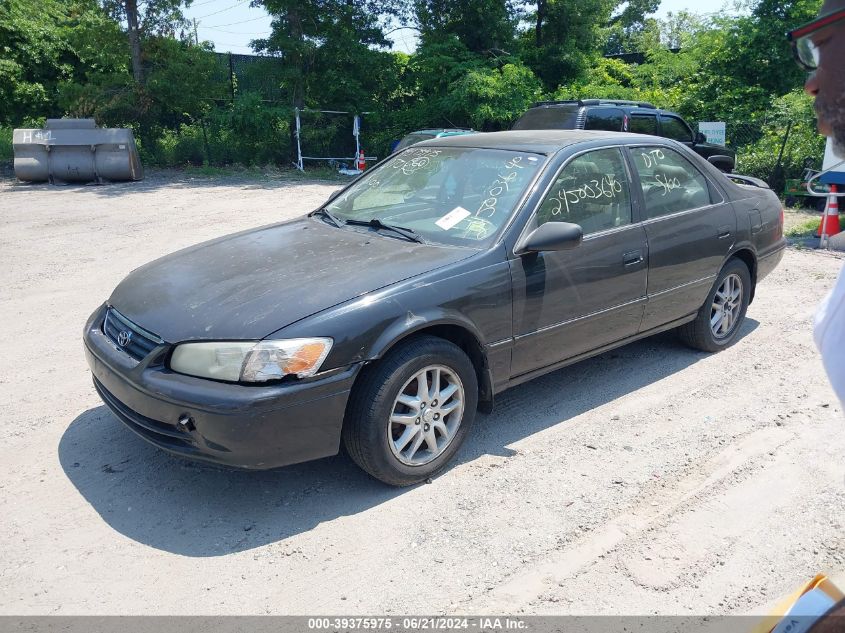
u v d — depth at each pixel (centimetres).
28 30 2128
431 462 370
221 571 303
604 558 309
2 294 712
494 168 443
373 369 343
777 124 1481
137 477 376
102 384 381
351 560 310
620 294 452
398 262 378
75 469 383
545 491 362
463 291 370
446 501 354
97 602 284
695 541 321
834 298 103
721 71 1839
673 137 1279
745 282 559
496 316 386
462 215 421
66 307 670
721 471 379
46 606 281
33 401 466
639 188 474
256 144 2067
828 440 412
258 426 314
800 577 297
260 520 339
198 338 328
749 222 548
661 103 1912
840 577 296
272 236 446
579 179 441
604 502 352
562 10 2147
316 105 2133
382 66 2119
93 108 1944
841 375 98
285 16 2036
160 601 285
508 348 398
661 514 341
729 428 428
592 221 441
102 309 410
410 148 512
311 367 321
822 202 1214
